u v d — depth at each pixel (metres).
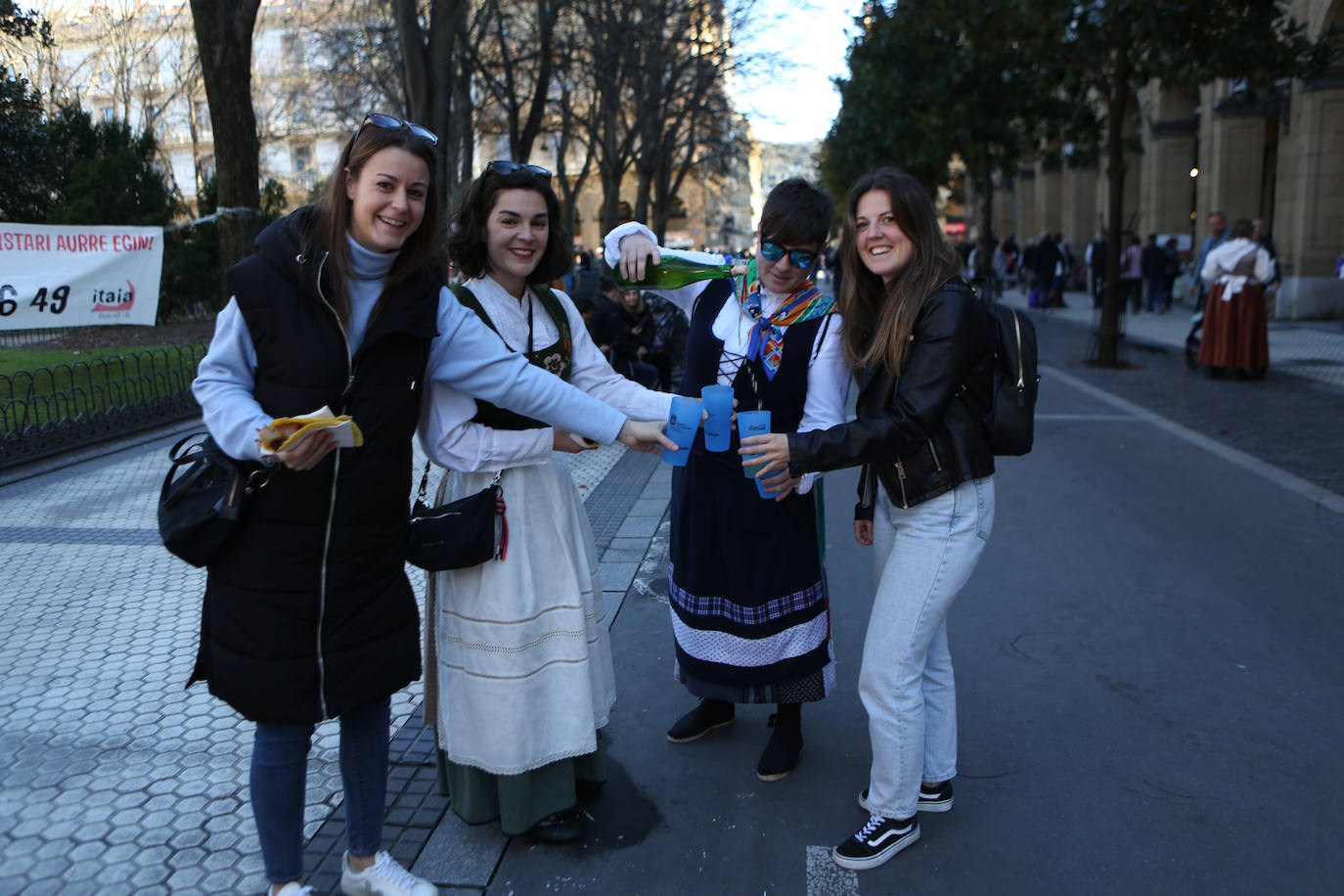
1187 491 6.24
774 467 2.36
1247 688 3.50
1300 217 16.38
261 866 2.52
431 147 1.99
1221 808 2.76
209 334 15.99
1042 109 15.16
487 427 2.35
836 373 2.69
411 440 2.12
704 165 34.81
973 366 2.40
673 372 10.51
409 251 2.06
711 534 2.80
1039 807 2.79
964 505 2.46
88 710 3.39
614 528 5.57
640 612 4.31
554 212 2.43
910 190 2.35
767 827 2.71
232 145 8.30
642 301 9.29
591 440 2.42
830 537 5.48
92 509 6.09
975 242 31.39
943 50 15.88
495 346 2.25
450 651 2.49
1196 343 12.12
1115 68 11.80
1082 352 14.10
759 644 2.79
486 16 17.11
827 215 2.57
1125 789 2.87
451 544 2.27
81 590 4.62
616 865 2.53
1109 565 4.84
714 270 2.86
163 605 4.41
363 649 2.08
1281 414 8.69
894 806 2.52
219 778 2.95
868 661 2.53
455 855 2.56
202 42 8.12
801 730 3.23
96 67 24.25
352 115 21.98
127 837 2.64
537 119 15.71
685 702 3.48
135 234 8.27
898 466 2.45
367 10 19.44
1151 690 3.50
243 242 8.45
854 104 22.14
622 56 18.67
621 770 3.02
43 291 7.83
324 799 2.81
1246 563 4.82
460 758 2.49
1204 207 18.92
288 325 1.92
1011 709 3.39
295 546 1.96
